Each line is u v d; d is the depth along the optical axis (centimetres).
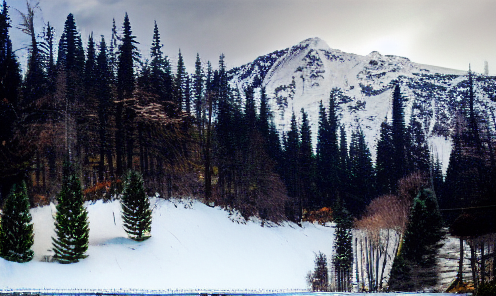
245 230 5416
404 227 5234
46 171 4741
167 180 5341
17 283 2578
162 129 5781
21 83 5309
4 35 5000
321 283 4584
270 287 3966
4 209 2822
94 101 5800
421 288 4369
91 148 5578
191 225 4656
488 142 8988
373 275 4847
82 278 2873
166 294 2820
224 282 3681
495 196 6788
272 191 6794
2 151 4009
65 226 3059
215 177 6919
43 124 4997
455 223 4984
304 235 6569
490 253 4531
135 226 3856
